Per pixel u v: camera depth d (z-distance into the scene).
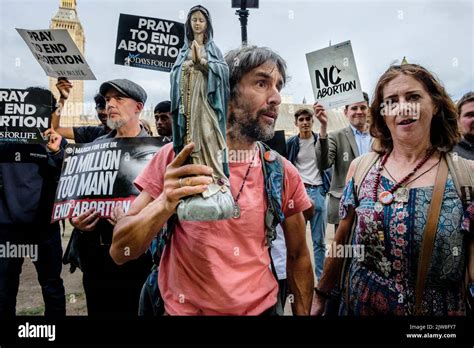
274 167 1.34
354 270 1.44
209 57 1.26
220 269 1.29
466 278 1.34
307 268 1.46
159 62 1.58
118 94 1.56
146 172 1.36
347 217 1.46
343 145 1.56
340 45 1.54
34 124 1.58
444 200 1.30
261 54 1.36
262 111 1.38
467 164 1.35
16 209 1.58
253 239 1.31
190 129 1.23
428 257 1.30
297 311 1.47
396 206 1.34
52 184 1.60
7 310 1.61
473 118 1.51
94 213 1.58
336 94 1.55
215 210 1.17
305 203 1.40
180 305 1.33
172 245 1.35
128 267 1.57
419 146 1.37
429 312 1.34
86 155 1.59
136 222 1.24
